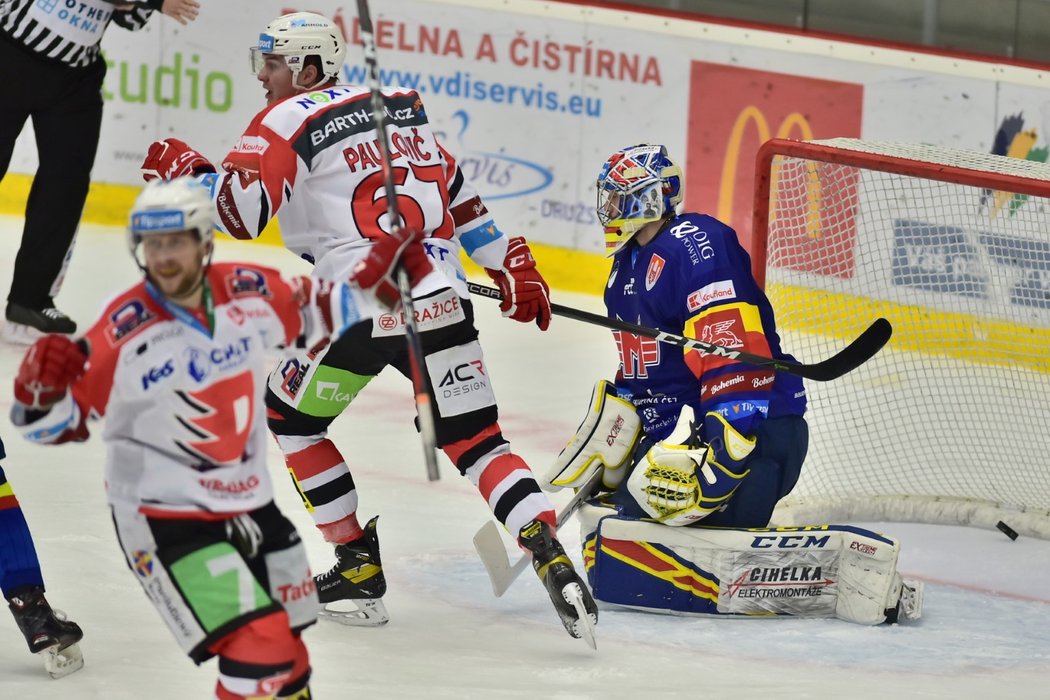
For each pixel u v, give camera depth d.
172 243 8.04
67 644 10.52
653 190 13.40
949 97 30.77
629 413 13.88
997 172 16.08
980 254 23.33
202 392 8.35
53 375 7.85
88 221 27.38
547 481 13.96
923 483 18.72
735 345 13.12
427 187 12.14
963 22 31.61
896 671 11.70
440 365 12.03
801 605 13.15
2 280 24.06
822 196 21.47
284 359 12.31
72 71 20.27
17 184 27.16
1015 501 17.98
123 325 8.18
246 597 8.36
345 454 18.34
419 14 27.78
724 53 29.52
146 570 8.61
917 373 23.05
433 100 27.98
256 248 27.86
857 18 31.06
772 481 13.35
